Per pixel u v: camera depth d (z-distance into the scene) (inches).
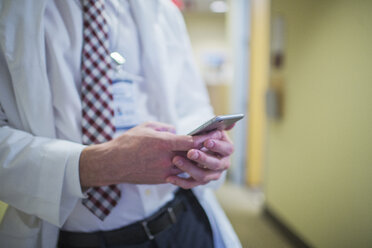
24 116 16.2
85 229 18.3
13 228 17.6
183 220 21.3
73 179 14.8
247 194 80.8
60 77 16.5
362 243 39.2
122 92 18.6
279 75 67.2
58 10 17.1
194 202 22.9
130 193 18.6
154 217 19.5
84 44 17.0
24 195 14.8
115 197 17.9
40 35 15.7
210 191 27.9
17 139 15.1
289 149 62.1
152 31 20.5
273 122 70.6
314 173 52.1
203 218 22.8
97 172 14.8
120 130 18.4
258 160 99.7
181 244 20.2
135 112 19.3
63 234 18.6
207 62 213.0
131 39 19.9
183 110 25.2
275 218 38.5
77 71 17.4
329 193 46.9
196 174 15.6
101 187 17.6
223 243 23.5
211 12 203.3
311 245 39.3
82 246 18.3
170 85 21.9
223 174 23.6
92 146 15.1
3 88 16.0
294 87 59.6
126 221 18.7
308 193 53.7
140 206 18.9
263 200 72.7
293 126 60.3
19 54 15.5
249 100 101.0
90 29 17.1
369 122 37.0
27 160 14.6
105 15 17.9
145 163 14.8
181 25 25.2
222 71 213.3
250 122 100.5
